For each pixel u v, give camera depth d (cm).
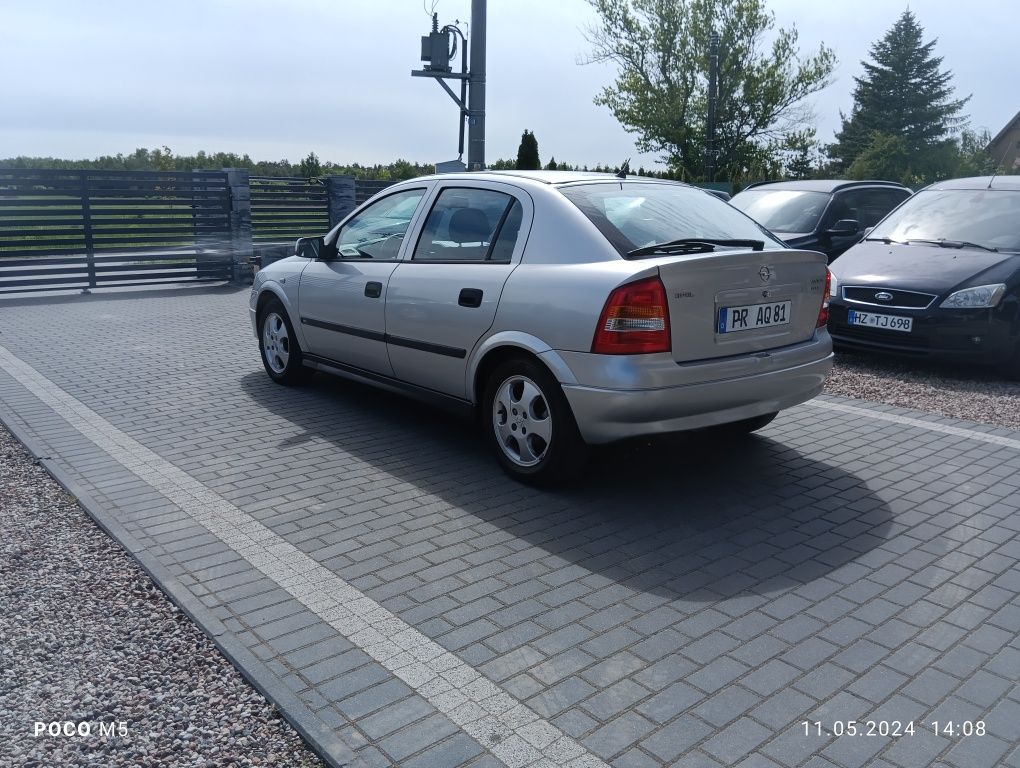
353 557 405
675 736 279
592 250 462
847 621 353
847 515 462
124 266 1398
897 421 645
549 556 409
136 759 270
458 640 335
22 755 271
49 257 1379
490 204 528
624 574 391
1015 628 350
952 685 310
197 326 1030
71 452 550
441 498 480
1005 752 275
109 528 434
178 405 663
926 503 480
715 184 2250
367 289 591
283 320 701
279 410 652
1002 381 805
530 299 471
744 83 4228
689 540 429
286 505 467
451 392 543
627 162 581
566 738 278
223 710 295
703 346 452
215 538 424
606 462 542
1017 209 910
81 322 1058
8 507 466
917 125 7212
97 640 337
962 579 391
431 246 559
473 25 1230
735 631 344
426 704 294
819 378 513
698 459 550
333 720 285
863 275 867
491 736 278
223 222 1486
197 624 347
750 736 280
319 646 329
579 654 326
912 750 275
